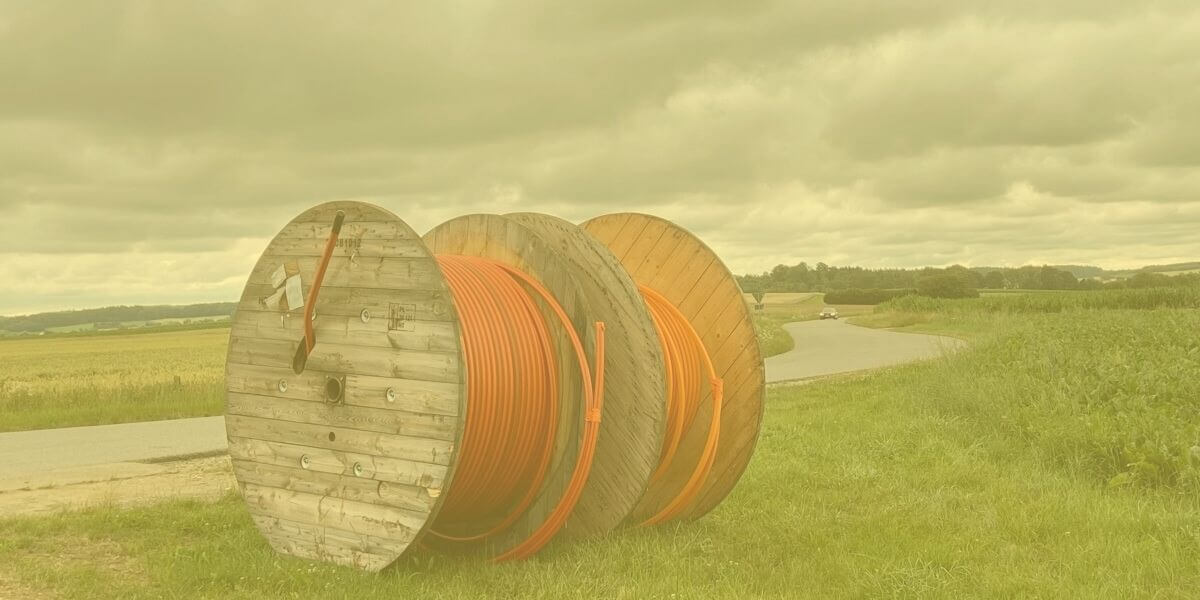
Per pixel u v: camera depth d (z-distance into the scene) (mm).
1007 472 9703
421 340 6148
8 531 7570
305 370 6742
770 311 137750
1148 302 56812
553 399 6754
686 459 8062
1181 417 10852
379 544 6273
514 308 6738
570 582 6043
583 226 8984
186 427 16812
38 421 17828
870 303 161125
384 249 6387
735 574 6336
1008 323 28359
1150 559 6348
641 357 6832
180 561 6523
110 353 66438
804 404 16797
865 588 5930
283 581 6051
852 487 9250
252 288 7090
